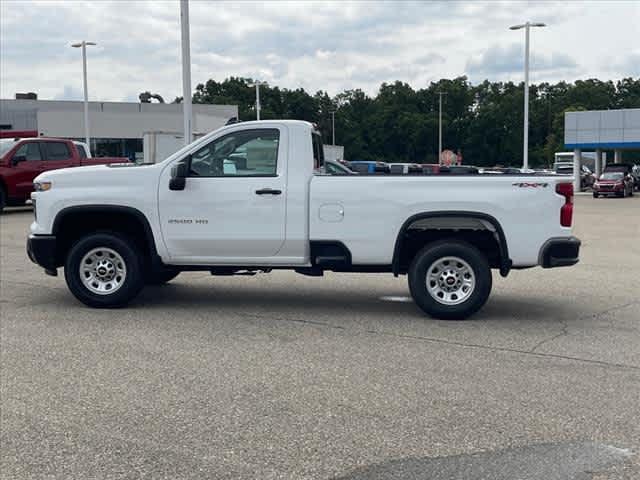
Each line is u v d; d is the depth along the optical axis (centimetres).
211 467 436
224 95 12406
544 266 812
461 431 491
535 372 628
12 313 859
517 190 803
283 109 12631
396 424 504
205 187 844
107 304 879
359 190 820
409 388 581
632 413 527
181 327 790
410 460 446
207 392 570
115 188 858
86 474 428
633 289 1049
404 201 814
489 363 655
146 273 904
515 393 570
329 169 1933
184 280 1102
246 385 588
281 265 850
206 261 857
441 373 623
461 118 12119
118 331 770
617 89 12938
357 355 679
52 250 870
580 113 4831
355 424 503
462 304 818
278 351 692
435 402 548
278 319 834
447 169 1373
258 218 837
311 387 583
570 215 813
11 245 1523
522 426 501
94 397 559
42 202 868
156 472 430
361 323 814
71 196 859
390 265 834
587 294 1009
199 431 491
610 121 4725
